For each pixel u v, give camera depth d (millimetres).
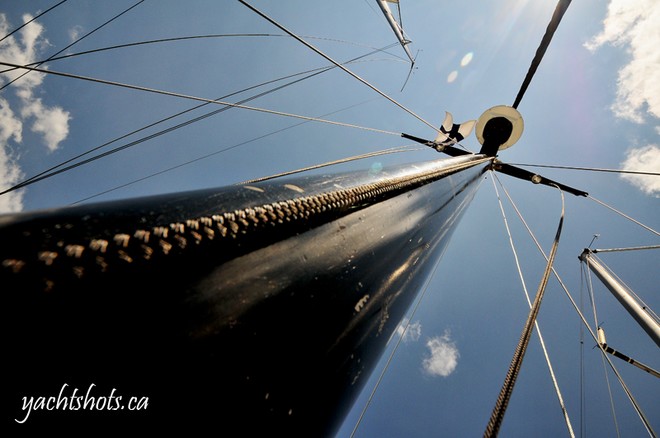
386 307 1788
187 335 828
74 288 674
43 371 618
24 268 627
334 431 1577
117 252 750
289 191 1321
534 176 8008
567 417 2557
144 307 772
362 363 1599
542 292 2293
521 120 8086
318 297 1231
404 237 2008
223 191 1133
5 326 594
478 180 5617
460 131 8578
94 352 685
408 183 2168
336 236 1420
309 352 1174
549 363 2893
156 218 880
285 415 1062
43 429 598
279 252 1140
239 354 922
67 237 713
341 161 2988
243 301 964
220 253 963
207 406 838
